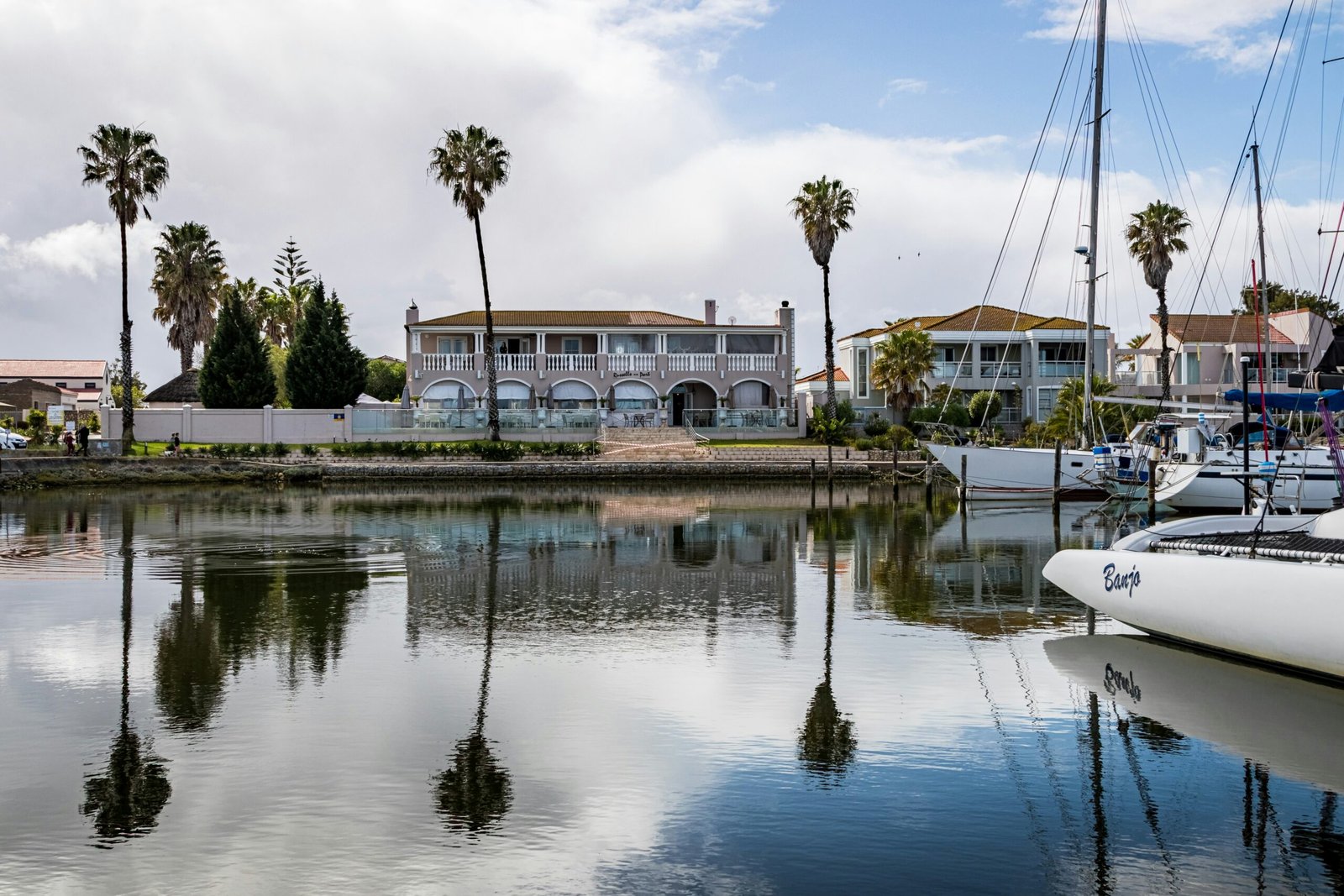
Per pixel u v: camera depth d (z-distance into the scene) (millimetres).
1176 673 11867
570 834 7449
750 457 54406
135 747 9227
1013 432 69938
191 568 20234
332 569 20094
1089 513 34969
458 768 8703
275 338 90188
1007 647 13172
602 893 6586
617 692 11031
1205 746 9359
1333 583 10297
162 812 7797
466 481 50938
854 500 40594
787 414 63375
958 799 8141
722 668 12047
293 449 53344
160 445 55031
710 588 17938
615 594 17297
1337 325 19594
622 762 8891
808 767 8797
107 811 7805
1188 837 7453
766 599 16812
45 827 7523
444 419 59844
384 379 95812
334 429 58719
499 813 7801
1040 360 71562
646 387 65250
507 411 60438
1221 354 61719
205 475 48594
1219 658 12602
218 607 15891
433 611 15594
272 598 16750
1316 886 6730
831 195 62469
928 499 37906
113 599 16625
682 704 10602
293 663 12250
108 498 41031
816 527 29078
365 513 33656
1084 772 8719
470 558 21812
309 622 14719
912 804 8016
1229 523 14758
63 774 8547
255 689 11102
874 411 71312
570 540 25453
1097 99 37875
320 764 8789
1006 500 38656
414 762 8852
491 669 11984
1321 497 33656
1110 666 12172
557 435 60688
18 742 9336
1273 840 7418
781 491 46312
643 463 51938
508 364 64688
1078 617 15164
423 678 11586
